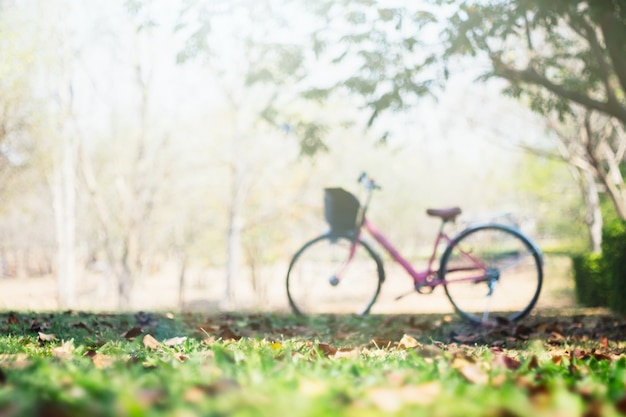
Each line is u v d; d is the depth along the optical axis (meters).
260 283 31.75
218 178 30.45
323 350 3.65
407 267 6.34
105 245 23.44
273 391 1.80
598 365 3.10
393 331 5.59
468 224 6.41
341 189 6.47
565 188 27.67
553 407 1.70
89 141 28.94
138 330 4.82
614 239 10.21
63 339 4.52
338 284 6.59
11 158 22.98
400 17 6.79
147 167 24.09
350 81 7.57
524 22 6.96
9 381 2.07
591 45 7.88
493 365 2.88
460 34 6.82
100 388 1.88
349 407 1.59
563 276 24.00
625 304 9.76
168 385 2.01
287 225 31.44
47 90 20.34
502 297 6.68
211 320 6.08
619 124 18.55
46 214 32.56
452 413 1.52
